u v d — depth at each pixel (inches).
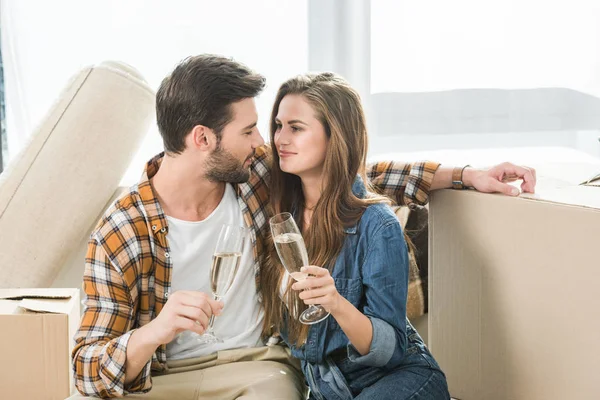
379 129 135.0
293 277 65.8
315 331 75.4
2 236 104.8
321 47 132.7
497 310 81.1
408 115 134.7
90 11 128.6
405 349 72.9
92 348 71.3
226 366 78.7
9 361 84.9
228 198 80.6
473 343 84.1
